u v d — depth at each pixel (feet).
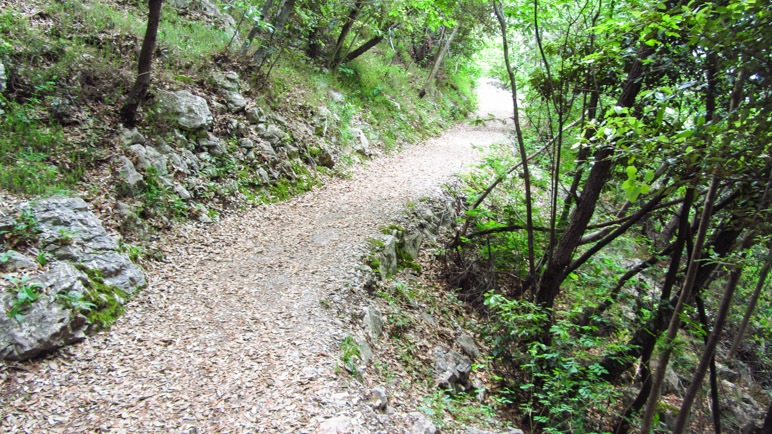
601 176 25.44
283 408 16.34
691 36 13.51
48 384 16.37
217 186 33.37
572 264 28.99
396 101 68.28
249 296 24.14
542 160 37.42
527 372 24.75
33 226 21.62
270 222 33.88
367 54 73.87
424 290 32.58
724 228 21.09
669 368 32.17
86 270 21.39
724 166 12.12
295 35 53.57
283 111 44.70
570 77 28.12
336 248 30.58
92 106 30.55
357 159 50.01
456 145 67.67
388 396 20.29
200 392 16.84
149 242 26.63
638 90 22.45
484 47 93.09
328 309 23.82
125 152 29.37
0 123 25.90
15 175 23.79
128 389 16.66
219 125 36.88
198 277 25.50
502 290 34.14
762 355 39.47
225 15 51.93
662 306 24.62
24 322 17.51
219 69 41.50
